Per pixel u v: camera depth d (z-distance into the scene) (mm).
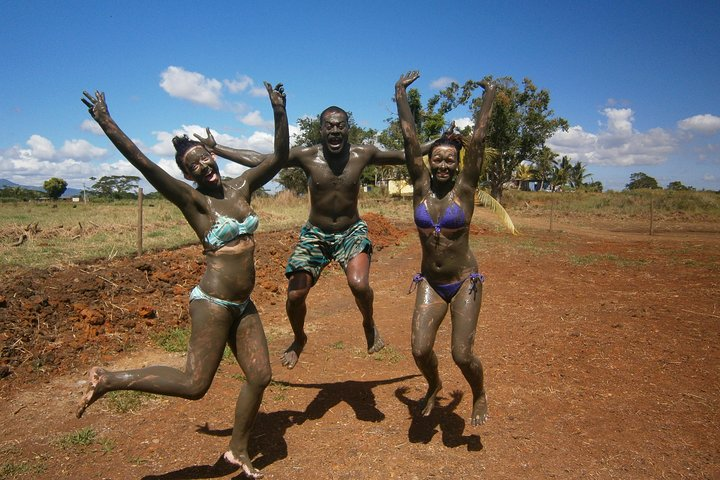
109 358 6309
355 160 5176
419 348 4180
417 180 4410
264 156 4969
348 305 9539
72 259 9266
